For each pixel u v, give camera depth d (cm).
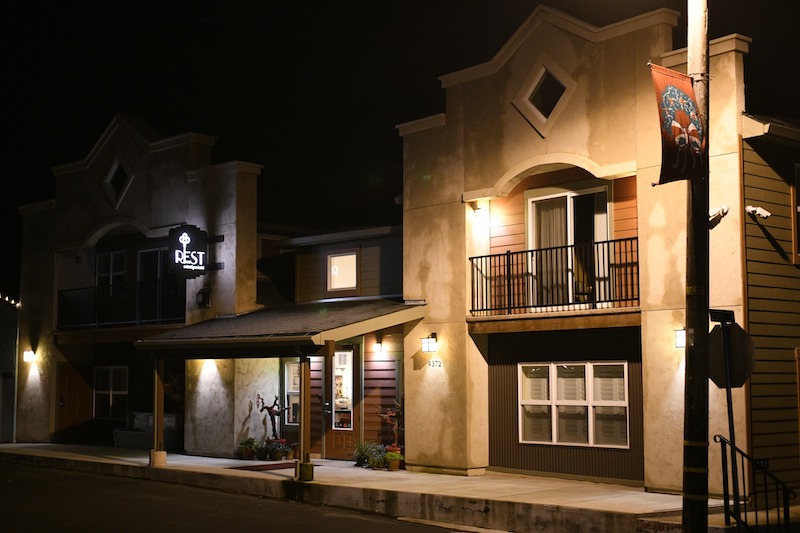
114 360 2628
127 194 2473
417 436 1838
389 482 1644
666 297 1485
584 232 1681
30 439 2669
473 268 1798
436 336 1825
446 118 1847
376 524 1413
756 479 1375
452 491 1506
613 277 1611
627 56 1565
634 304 1572
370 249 2092
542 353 1731
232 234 2178
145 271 2548
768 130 1390
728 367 1088
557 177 1722
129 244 2588
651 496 1438
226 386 2136
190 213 2288
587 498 1413
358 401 2027
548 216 1738
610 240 1578
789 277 1473
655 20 1530
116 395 2614
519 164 1714
